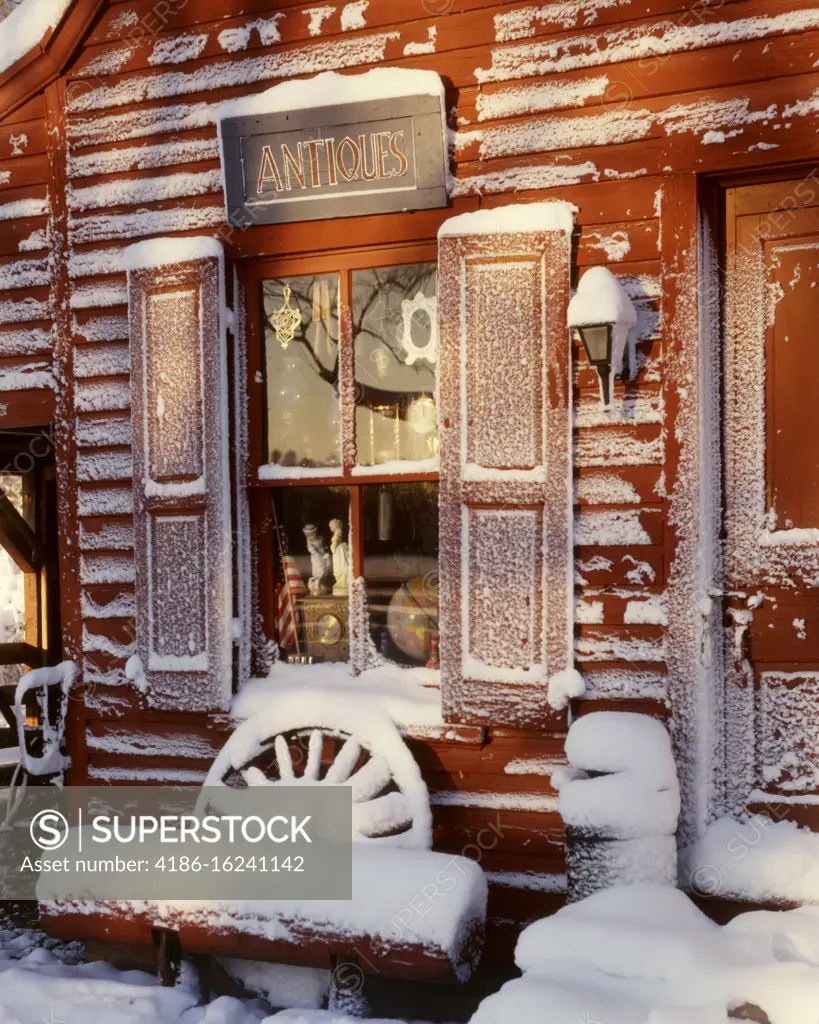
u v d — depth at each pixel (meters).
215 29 4.79
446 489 4.29
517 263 4.21
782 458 4.08
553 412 4.16
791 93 3.93
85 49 5.05
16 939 4.97
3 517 6.88
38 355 5.29
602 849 3.69
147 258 4.79
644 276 4.14
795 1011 2.85
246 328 4.82
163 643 4.80
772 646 4.09
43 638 7.05
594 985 3.16
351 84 4.38
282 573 4.82
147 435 4.82
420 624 4.58
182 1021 4.02
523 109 4.30
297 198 4.57
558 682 4.14
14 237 5.31
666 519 4.08
